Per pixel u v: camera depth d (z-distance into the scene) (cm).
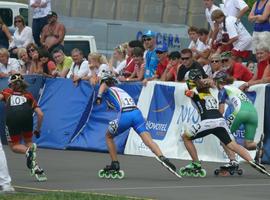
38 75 4194
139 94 3844
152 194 2578
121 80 3919
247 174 3134
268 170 3238
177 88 3706
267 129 3434
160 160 2930
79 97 4056
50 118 4112
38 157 3672
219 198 2500
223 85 3191
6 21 5856
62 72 4162
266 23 3747
